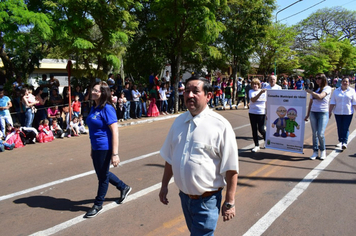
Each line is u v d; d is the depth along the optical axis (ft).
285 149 21.26
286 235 10.59
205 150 7.11
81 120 31.17
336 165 18.60
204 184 7.12
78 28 31.24
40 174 17.78
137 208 12.97
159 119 41.06
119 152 22.65
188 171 7.16
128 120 38.75
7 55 40.37
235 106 54.03
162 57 55.62
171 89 47.44
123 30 34.99
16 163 20.22
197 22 39.96
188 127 7.44
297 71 119.85
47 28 26.45
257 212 12.36
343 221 11.53
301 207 12.78
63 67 74.33
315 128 19.97
